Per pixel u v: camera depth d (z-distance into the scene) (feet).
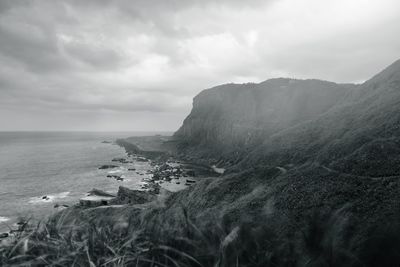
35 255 11.85
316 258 26.73
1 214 126.52
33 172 248.52
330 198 40.06
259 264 19.93
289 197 44.34
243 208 43.88
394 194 35.60
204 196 60.44
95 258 11.64
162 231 15.62
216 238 18.72
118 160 322.96
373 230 28.32
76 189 180.65
